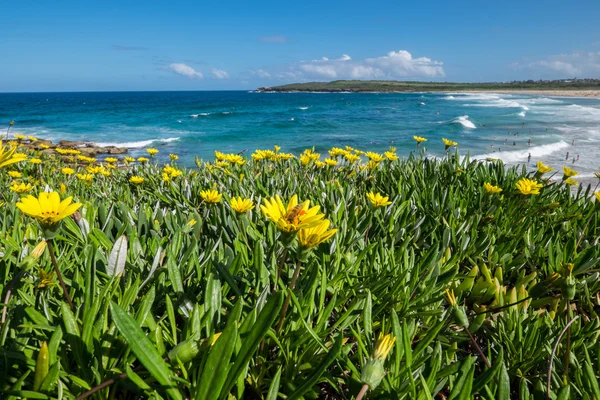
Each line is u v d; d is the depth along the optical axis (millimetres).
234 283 1570
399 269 2098
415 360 1379
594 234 3023
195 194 3713
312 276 1599
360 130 33312
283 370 1437
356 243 2447
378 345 1013
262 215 2668
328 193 3400
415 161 5016
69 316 1150
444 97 104812
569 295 1449
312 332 1277
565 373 1510
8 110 65375
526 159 16969
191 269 1852
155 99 120875
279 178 4344
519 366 1669
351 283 1892
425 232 2924
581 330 1789
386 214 2975
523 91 135875
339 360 1348
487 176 4242
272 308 990
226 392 987
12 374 1199
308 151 4742
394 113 52594
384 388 1271
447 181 4254
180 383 1146
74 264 1898
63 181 4965
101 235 1976
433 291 2002
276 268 1846
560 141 22406
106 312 1247
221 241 2281
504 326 1897
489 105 63844
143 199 3910
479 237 2734
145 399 1277
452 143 4785
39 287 1407
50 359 1084
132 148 24031
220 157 4715
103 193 3850
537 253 2654
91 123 43438
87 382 1157
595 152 18500
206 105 79688
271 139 28406
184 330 1298
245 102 93438
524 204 3455
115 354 1207
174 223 2400
